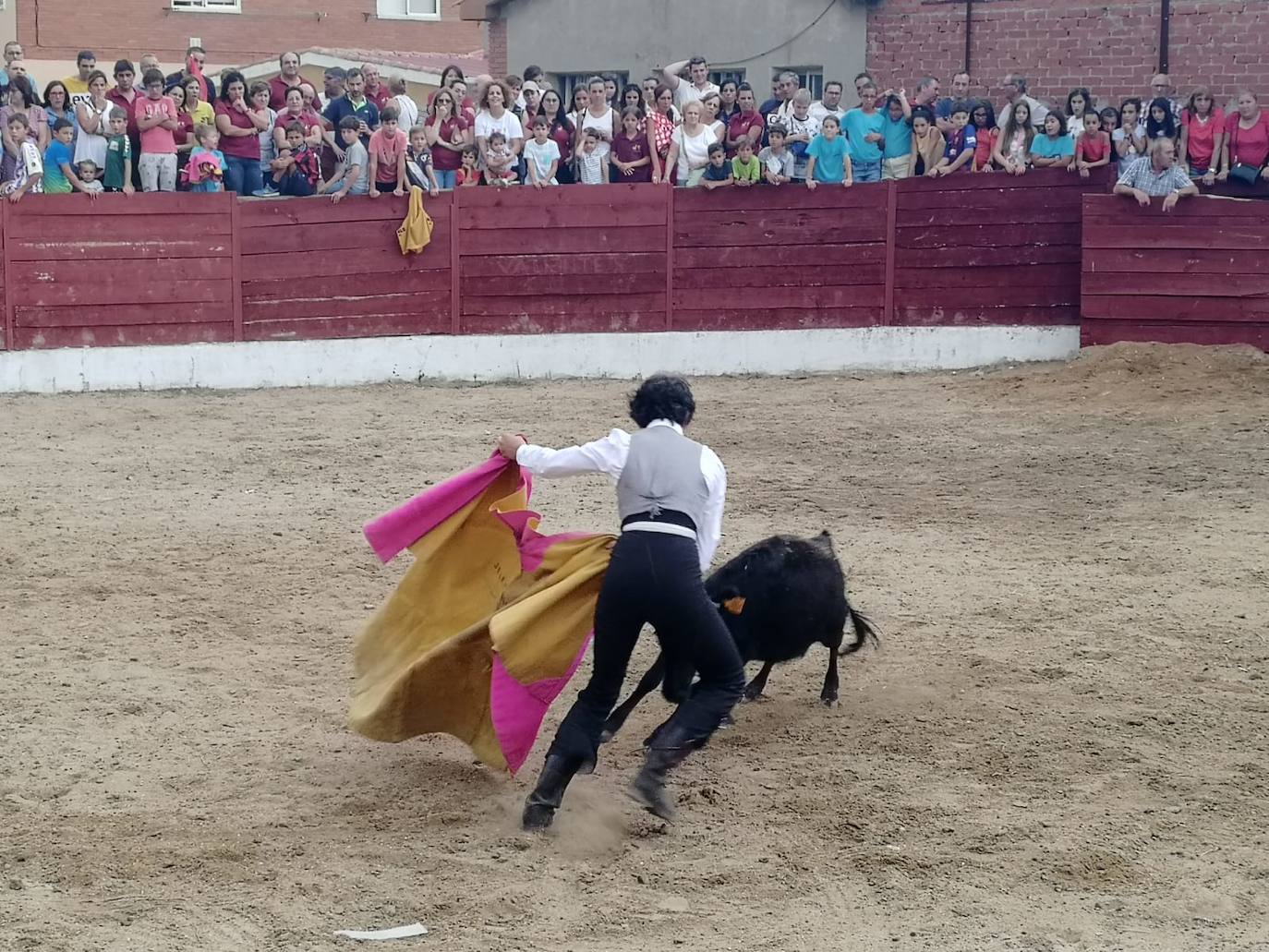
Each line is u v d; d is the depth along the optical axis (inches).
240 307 532.1
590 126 561.9
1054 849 172.1
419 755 201.2
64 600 270.1
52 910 154.9
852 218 555.5
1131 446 402.9
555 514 336.5
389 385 537.0
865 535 319.0
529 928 152.7
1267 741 205.2
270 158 541.6
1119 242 518.0
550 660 177.3
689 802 185.5
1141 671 233.0
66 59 1024.9
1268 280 502.6
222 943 148.5
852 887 163.0
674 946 148.9
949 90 658.8
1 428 440.8
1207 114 514.9
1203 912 157.2
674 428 176.1
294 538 314.2
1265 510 333.4
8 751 200.4
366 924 153.0
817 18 685.9
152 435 433.1
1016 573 288.2
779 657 203.3
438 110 555.2
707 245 558.6
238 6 1075.3
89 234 513.0
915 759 200.2
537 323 559.2
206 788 189.2
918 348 552.4
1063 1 628.1
